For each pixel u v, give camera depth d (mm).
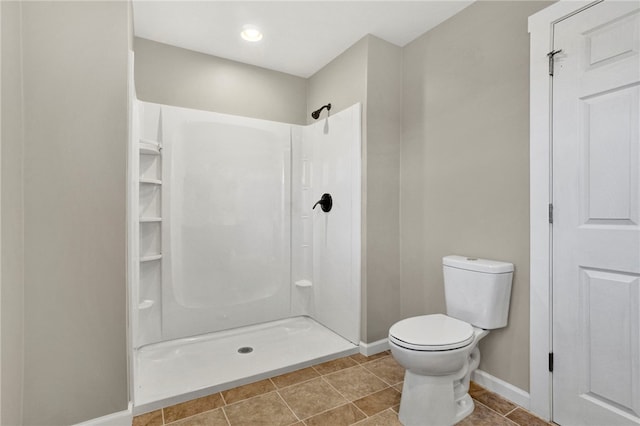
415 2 2041
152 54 2496
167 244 2480
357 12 2148
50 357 1474
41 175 1452
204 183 2627
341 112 2613
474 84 2031
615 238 1427
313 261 2975
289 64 2875
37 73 1444
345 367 2238
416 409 1618
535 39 1693
